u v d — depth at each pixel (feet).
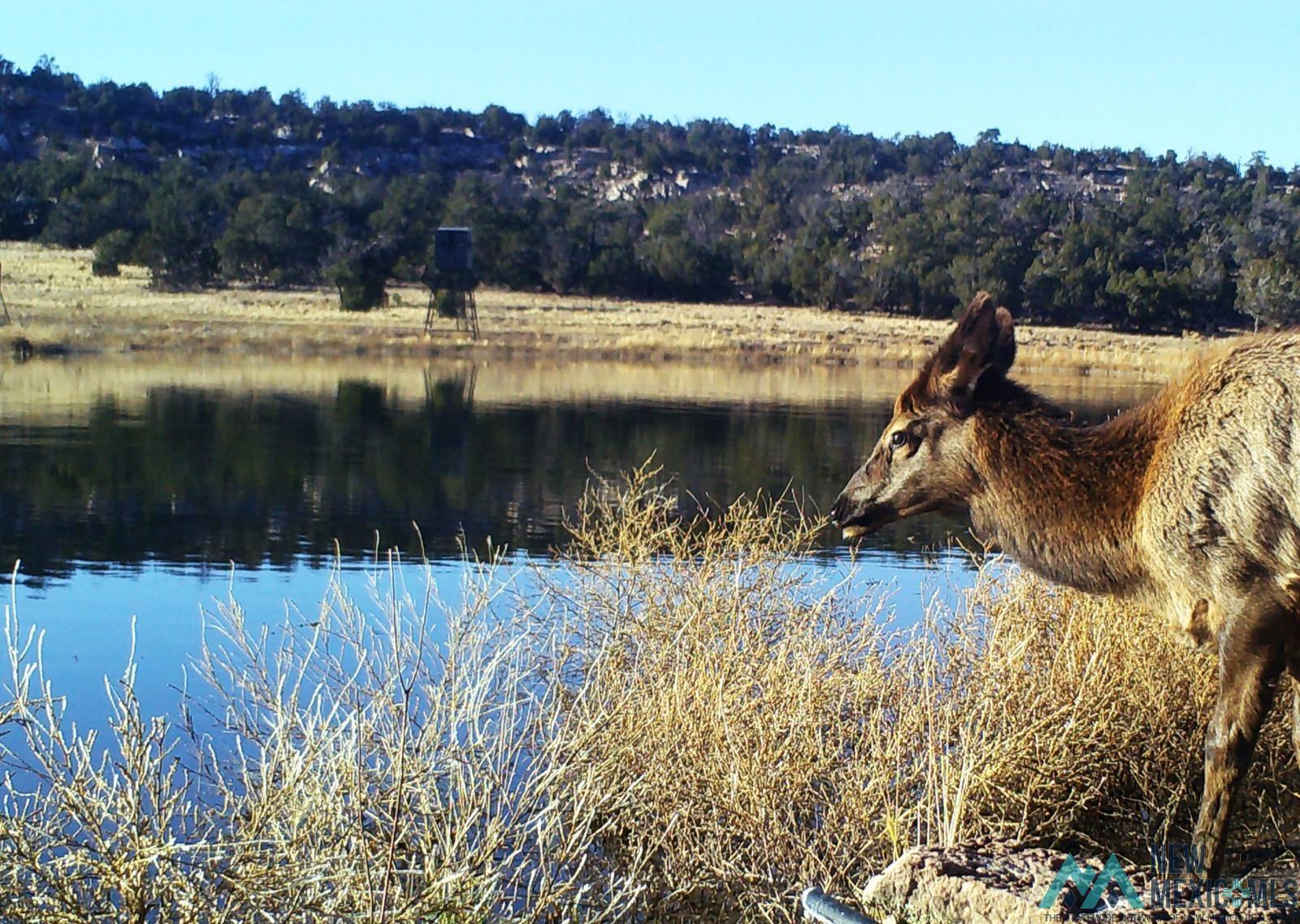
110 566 46.98
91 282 251.60
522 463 75.97
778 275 300.20
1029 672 26.12
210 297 233.14
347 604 33.55
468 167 530.27
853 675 25.93
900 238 293.43
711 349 185.16
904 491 23.80
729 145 545.03
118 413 96.07
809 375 153.58
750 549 32.76
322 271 265.75
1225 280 257.96
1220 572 20.36
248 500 62.28
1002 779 24.36
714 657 25.41
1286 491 19.70
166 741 26.94
